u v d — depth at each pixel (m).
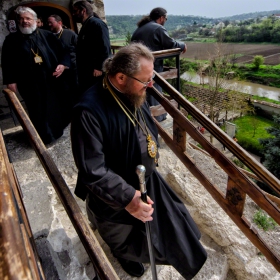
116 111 1.17
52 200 2.06
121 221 1.35
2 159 0.56
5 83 2.63
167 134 2.07
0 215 0.39
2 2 3.68
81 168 1.10
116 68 1.11
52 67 2.77
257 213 2.41
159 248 1.43
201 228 2.25
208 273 1.91
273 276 1.93
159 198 1.48
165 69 3.43
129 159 1.24
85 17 2.89
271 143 10.93
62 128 3.01
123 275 1.74
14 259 0.34
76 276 1.42
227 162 1.57
